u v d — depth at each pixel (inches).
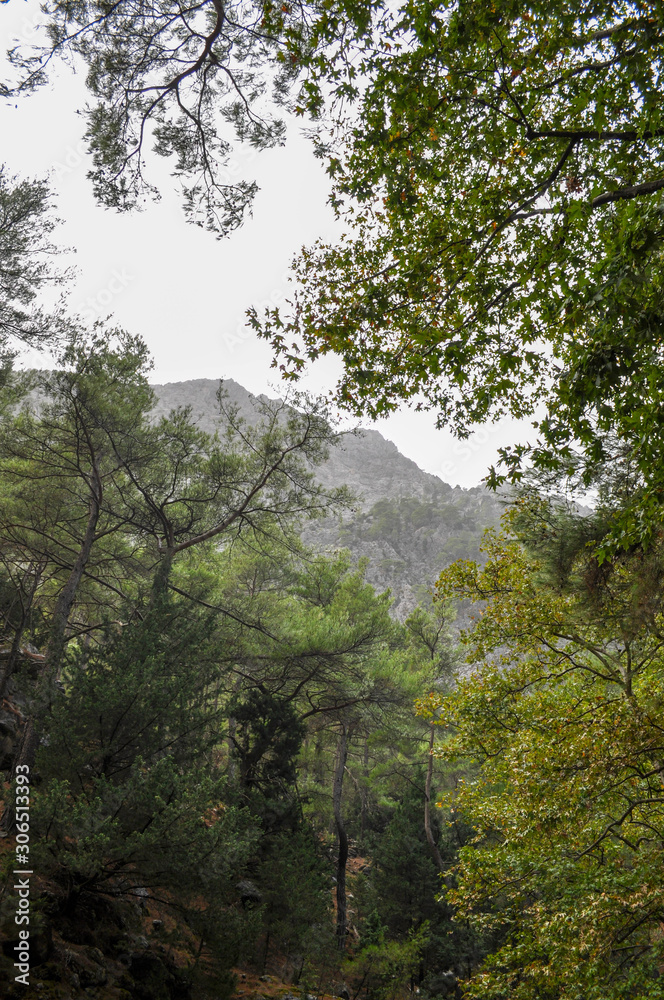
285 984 517.0
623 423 200.8
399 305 284.5
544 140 243.4
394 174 256.1
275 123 315.3
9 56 265.1
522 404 284.5
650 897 283.7
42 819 326.3
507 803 402.3
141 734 421.1
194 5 271.3
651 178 239.6
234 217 331.9
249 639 754.8
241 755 665.0
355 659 742.5
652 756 328.5
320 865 628.7
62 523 701.3
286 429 672.4
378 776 1018.1
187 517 726.5
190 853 350.0
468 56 224.1
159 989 358.6
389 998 573.6
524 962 360.2
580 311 204.7
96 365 581.9
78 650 450.9
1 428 626.2
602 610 319.6
